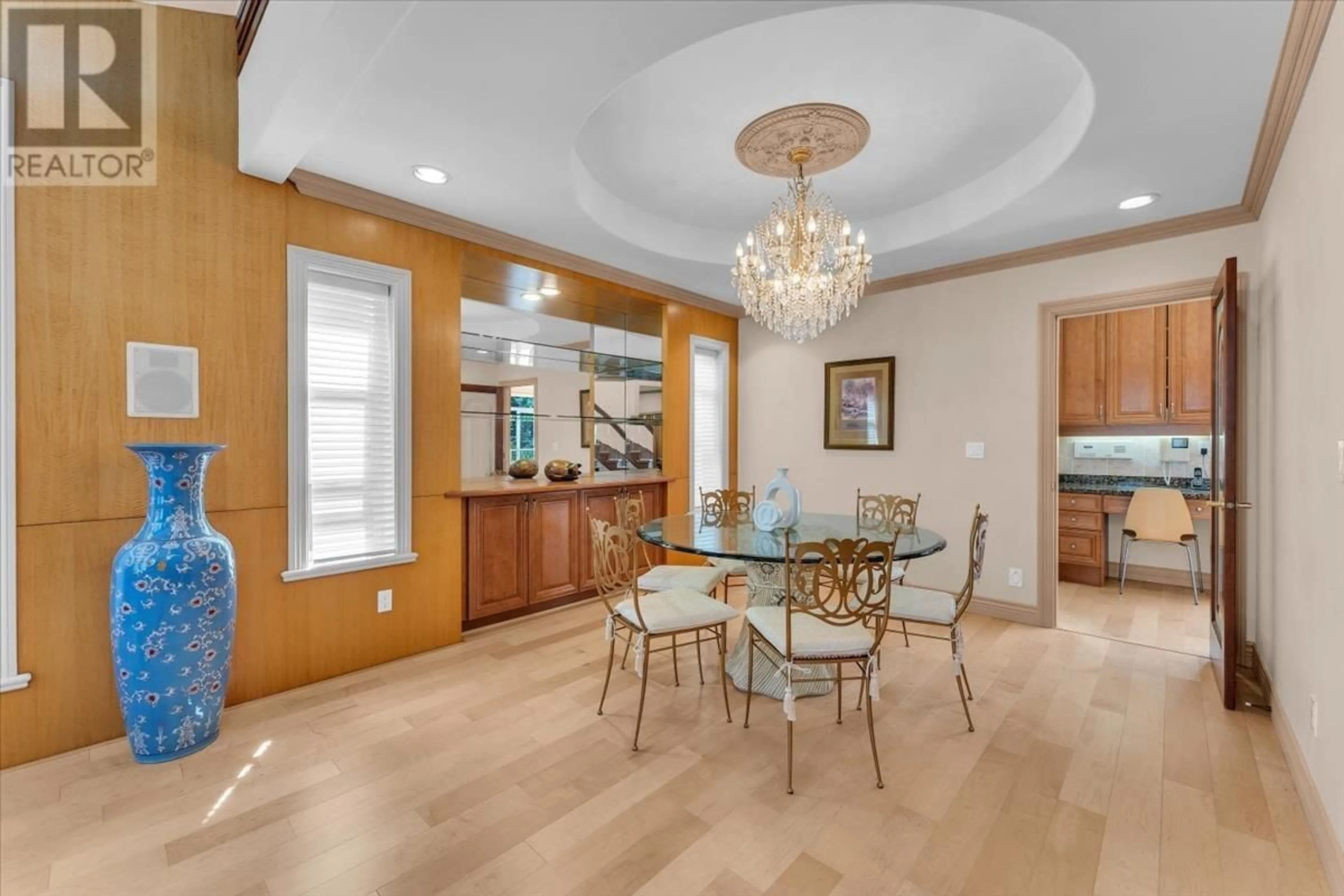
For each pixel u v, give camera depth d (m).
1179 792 2.02
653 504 4.82
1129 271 3.43
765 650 2.61
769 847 1.76
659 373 5.22
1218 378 3.11
